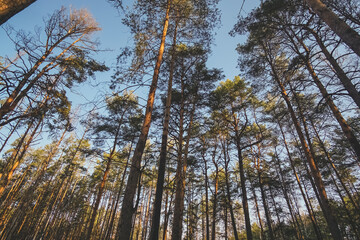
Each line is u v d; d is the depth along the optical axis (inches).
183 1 331.3
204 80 416.2
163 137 239.6
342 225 438.9
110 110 498.9
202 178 837.8
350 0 206.1
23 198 634.2
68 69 390.9
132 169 196.4
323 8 154.3
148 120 228.5
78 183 1151.6
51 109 327.0
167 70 368.8
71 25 419.8
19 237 626.8
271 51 413.1
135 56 296.5
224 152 670.5
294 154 676.1
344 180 665.0
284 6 274.7
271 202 705.0
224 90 570.6
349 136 284.4
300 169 761.0
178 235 321.4
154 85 251.4
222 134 665.0
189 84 410.3
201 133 634.2
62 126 383.9
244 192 392.8
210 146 685.9
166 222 501.4
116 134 570.3
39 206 740.0
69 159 890.1
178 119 446.9
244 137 620.4
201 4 311.3
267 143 674.2
